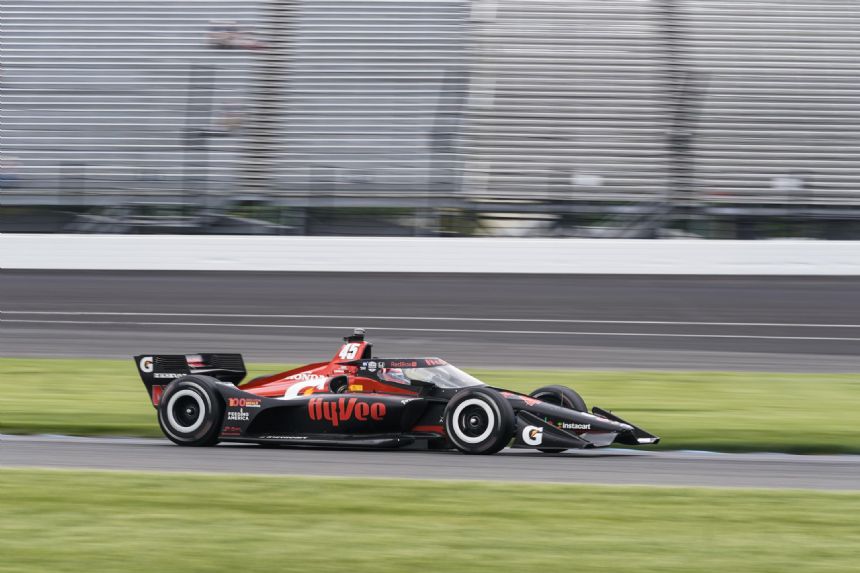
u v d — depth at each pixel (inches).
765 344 2206.0
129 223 3513.8
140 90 4370.1
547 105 4173.2
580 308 2610.7
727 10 4623.5
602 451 1192.8
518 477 975.0
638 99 4170.8
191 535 746.8
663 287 2891.2
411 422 1133.1
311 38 4559.5
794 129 4018.2
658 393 1631.4
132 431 1312.7
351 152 4035.4
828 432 1300.4
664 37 4488.2
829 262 3068.4
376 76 4370.1
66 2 4773.6
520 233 3435.0
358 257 3184.1
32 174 3983.8
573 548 716.0
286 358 2033.7
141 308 2637.8
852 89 4202.8
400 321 2453.2
